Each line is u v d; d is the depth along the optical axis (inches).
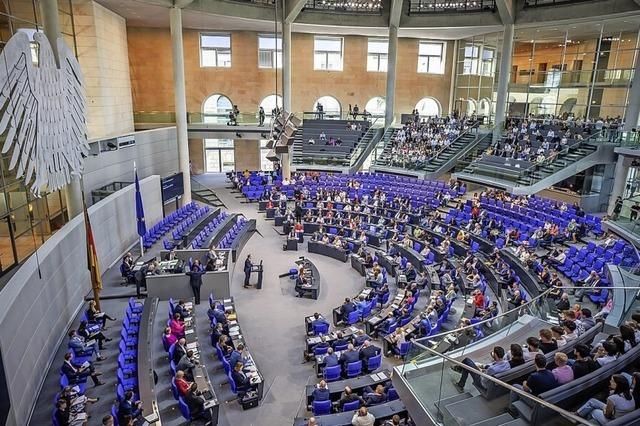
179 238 805.2
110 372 451.8
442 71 1443.2
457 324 524.7
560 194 1085.8
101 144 765.9
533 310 398.6
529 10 1054.4
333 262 796.0
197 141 1384.1
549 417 226.2
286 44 1104.2
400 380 316.5
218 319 517.3
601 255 672.4
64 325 511.8
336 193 1068.5
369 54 1398.9
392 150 1249.4
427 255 732.7
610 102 1047.0
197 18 1067.3
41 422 379.9
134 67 1212.5
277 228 967.6
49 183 499.2
